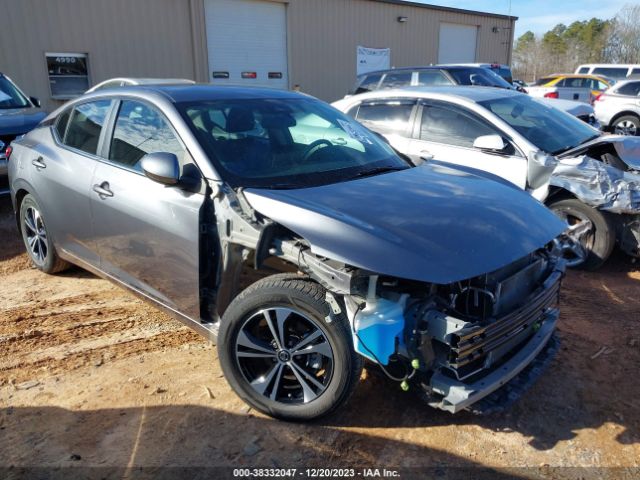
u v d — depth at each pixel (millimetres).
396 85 12148
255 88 4180
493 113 5617
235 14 16188
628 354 3654
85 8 13508
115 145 3809
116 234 3682
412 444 2775
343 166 3586
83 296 4598
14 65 12711
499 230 2865
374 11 19781
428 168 3900
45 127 4707
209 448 2742
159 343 3795
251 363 3020
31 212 4918
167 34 15016
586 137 5852
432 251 2590
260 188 3090
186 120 3377
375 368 2803
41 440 2805
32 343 3789
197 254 3094
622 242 5055
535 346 2994
